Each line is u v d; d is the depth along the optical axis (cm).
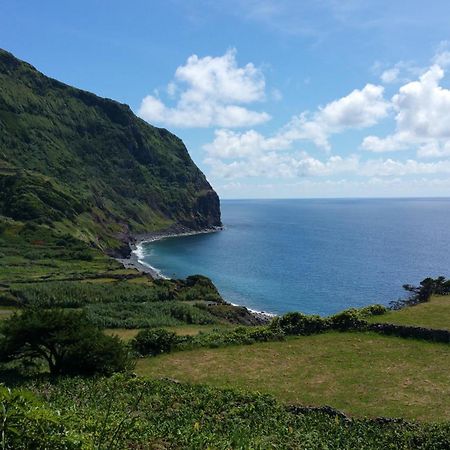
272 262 14175
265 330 3822
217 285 10800
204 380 2916
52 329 2978
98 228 17875
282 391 2664
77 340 2992
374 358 3161
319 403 2461
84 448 975
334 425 2069
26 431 924
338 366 3059
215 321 6316
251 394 2408
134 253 16950
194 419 1989
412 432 1948
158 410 2112
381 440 1914
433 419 2202
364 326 3747
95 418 1509
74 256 12650
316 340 3656
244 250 17188
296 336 3781
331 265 13375
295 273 12194
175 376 3011
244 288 10406
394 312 4081
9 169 19262
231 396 2372
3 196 16700
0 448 841
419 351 3244
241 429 1827
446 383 2670
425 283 4931
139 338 3600
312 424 2073
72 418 1353
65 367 3012
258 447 1584
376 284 10469
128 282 9062
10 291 7412
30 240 13812
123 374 2866
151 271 12938
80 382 2698
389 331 3616
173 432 1645
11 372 3067
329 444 1819
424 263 13562
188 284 8988
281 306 8738
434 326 3572
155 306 6712
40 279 9212
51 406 1659
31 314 3044
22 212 15750
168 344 3578
